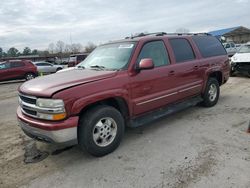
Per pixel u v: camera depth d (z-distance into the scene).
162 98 4.86
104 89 3.86
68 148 4.37
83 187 3.20
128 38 5.12
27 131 3.87
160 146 4.23
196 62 5.68
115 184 3.22
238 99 7.15
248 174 3.25
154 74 4.64
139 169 3.54
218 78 6.73
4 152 4.38
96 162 3.81
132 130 5.05
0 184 3.38
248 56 11.22
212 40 6.66
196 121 5.38
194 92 5.73
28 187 3.28
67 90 3.52
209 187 3.03
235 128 4.86
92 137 3.76
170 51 5.15
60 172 3.60
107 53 4.88
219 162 3.58
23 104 3.89
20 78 17.81
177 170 3.45
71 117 3.53
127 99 4.21
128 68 4.29
